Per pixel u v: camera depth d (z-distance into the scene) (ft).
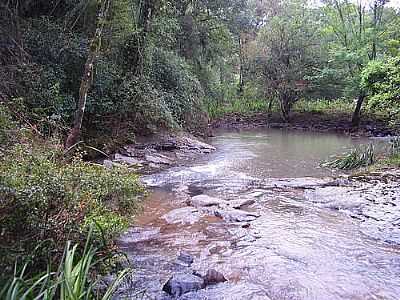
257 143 51.67
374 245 17.38
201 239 17.74
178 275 13.32
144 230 18.52
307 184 28.40
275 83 74.90
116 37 35.78
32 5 32.53
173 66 46.91
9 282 8.36
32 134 17.43
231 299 12.39
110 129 35.76
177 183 28.40
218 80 80.53
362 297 12.80
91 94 32.55
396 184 28.12
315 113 76.79
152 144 39.24
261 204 23.61
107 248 11.28
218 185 28.02
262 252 16.40
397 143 43.19
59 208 10.31
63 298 7.79
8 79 25.77
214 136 59.31
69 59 31.17
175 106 44.60
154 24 41.42
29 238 9.55
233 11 71.26
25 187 9.48
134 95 37.11
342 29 71.77
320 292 13.08
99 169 13.52
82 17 34.27
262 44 75.97
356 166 35.47
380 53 68.49
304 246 17.19
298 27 73.77
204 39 62.64
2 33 27.66
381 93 41.91
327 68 71.00
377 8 67.97
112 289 9.41
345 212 22.07
